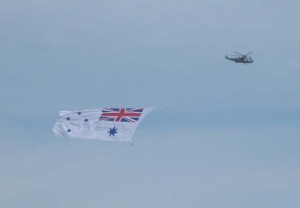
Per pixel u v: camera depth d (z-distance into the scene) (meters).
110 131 180.50
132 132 180.00
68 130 181.50
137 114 181.00
